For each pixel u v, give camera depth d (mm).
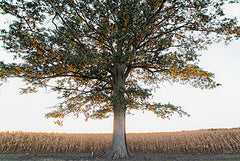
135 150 9352
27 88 7555
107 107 7590
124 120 7629
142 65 7559
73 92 8305
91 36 7711
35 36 5969
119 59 6266
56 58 6363
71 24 6957
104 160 6359
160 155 7941
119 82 7859
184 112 6715
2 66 5699
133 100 6969
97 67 6465
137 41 7098
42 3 6438
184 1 7074
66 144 9195
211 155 7668
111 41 7223
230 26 6859
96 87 7984
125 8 6465
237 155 7355
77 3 6805
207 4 6746
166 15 7836
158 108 6738
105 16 6996
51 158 7105
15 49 6141
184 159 6895
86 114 7945
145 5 6812
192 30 8016
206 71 6680
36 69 6508
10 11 5844
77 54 6465
